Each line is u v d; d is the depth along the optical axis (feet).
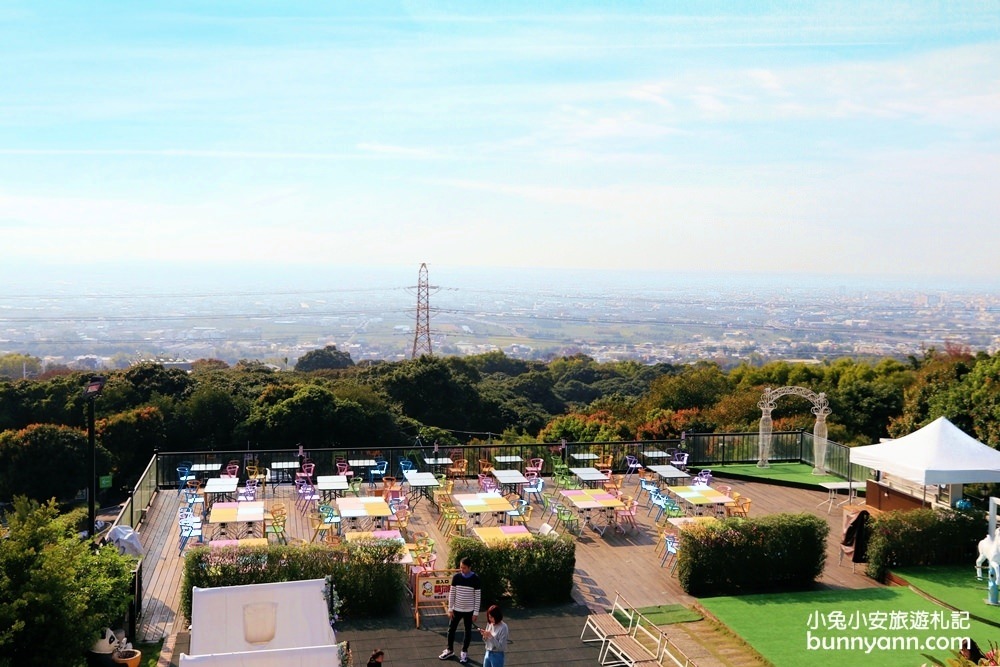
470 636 35.22
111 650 33.78
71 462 113.29
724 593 43.93
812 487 67.10
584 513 56.75
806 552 44.91
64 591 30.12
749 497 64.44
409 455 70.90
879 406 129.39
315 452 68.80
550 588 42.45
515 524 54.54
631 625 37.70
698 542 43.65
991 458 49.60
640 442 74.59
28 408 128.67
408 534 51.55
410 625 39.17
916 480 48.88
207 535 52.65
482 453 71.61
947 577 44.86
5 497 110.73
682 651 35.81
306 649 26.78
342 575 40.09
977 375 82.48
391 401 147.23
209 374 150.61
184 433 126.31
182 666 25.75
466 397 156.46
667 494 60.54
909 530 46.37
